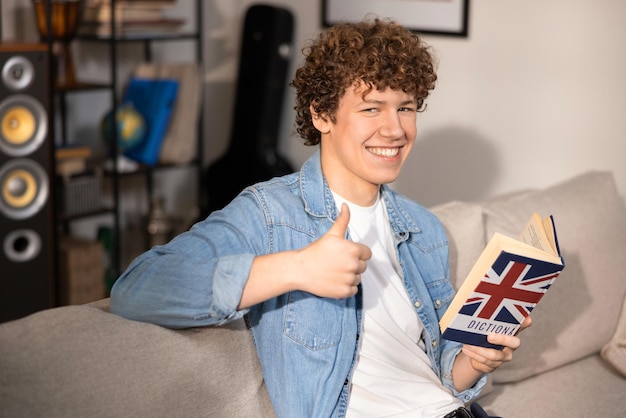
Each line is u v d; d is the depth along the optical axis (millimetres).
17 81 3014
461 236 2088
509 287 1486
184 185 4266
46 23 3207
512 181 3383
